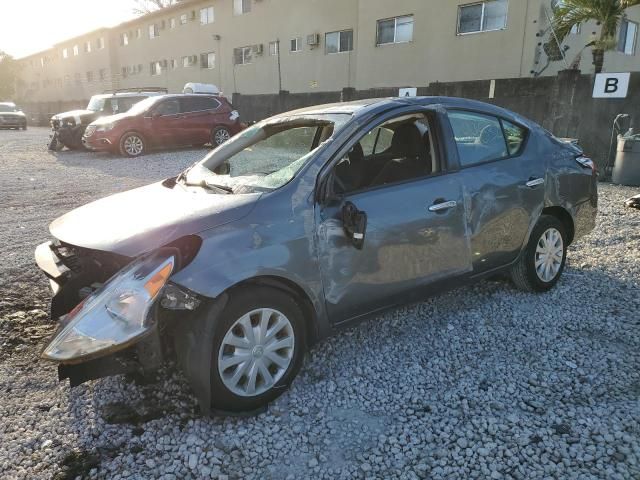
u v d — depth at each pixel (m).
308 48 22.02
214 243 2.76
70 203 8.48
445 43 16.59
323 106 3.92
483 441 2.63
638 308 4.11
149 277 2.60
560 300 4.30
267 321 2.91
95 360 2.64
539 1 14.28
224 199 3.09
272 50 23.97
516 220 4.02
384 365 3.39
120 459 2.56
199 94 16.16
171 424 2.82
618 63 17.17
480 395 3.03
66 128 16.28
